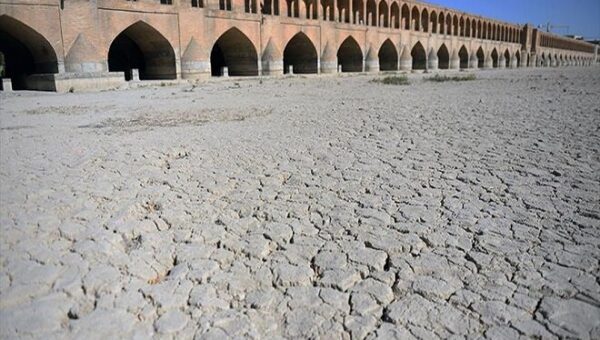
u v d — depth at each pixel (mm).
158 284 2494
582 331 1983
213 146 5887
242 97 13562
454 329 2043
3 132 7367
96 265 2682
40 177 4496
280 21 26781
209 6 23078
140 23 20266
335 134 6645
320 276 2553
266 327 2119
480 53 50406
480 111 8867
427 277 2484
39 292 2398
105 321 2162
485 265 2578
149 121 8359
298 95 14148
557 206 3459
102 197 3865
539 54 63375
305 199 3807
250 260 2764
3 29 17859
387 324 2104
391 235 3029
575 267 2516
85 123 8281
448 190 3930
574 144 5523
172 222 3365
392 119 8031
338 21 32281
